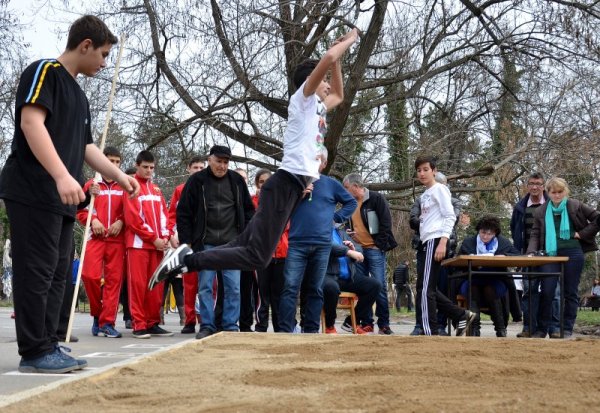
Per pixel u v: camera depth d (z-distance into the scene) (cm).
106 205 930
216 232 879
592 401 313
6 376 468
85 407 309
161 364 450
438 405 303
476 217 2153
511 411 292
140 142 1948
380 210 1009
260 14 1702
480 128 2058
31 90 464
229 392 339
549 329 960
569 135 1894
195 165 1051
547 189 947
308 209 785
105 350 723
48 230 478
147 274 932
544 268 915
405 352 506
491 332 1319
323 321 893
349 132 2105
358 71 1778
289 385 360
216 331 880
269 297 963
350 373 399
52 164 454
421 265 875
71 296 843
